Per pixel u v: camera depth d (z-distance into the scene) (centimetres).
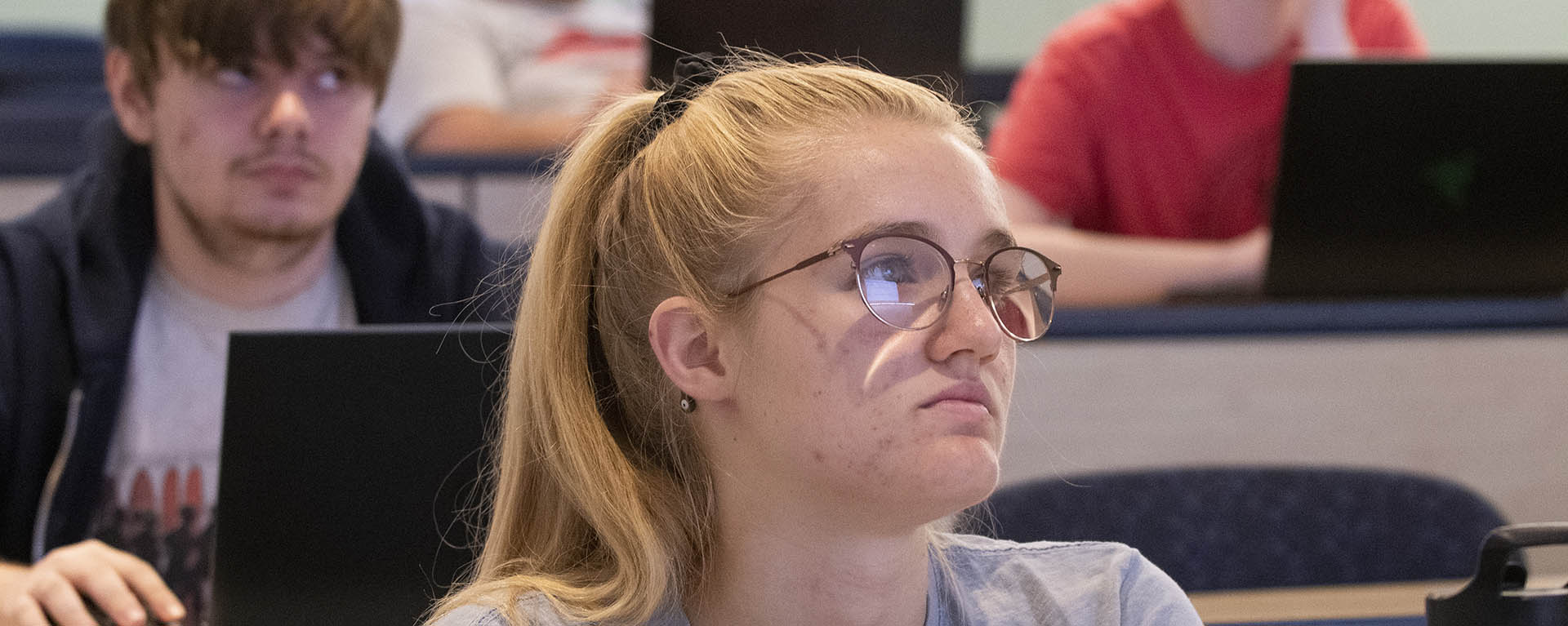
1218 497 406
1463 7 1003
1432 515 411
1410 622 338
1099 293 591
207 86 403
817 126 239
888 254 224
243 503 292
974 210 231
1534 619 271
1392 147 517
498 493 271
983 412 222
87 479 409
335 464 294
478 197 637
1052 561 274
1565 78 514
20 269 411
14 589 314
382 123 775
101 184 426
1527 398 557
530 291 267
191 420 429
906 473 218
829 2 486
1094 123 650
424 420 297
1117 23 658
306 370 296
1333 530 409
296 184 414
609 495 250
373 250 446
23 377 405
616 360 260
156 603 318
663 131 257
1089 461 541
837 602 241
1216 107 655
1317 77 505
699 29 478
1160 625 264
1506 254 542
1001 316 230
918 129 240
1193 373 543
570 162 271
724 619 248
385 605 293
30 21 920
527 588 249
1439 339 550
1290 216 525
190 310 435
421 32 795
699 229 240
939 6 495
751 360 232
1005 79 962
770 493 238
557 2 899
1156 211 659
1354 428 552
